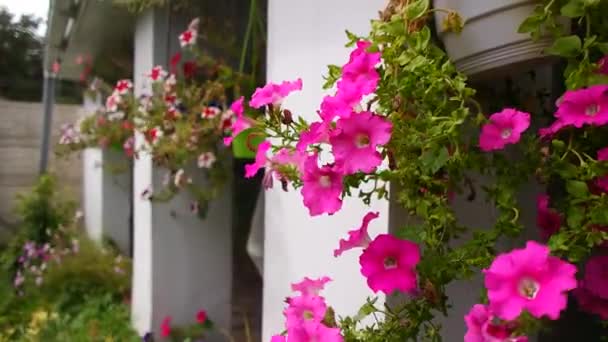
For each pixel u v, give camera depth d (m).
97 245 4.70
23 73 7.14
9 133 6.31
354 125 0.85
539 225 0.98
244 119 1.09
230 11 2.69
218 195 2.74
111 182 5.21
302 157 0.99
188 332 2.67
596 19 0.86
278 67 1.52
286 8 1.48
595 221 0.81
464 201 1.22
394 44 0.94
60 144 3.77
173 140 2.31
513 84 1.21
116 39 4.35
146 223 2.76
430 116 0.90
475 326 0.76
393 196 1.12
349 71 0.94
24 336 3.19
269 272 1.59
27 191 6.01
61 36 4.80
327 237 1.33
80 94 6.57
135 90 3.10
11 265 4.46
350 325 0.99
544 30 0.87
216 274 2.81
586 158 0.91
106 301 3.67
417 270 0.92
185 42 2.37
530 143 0.95
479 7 0.91
